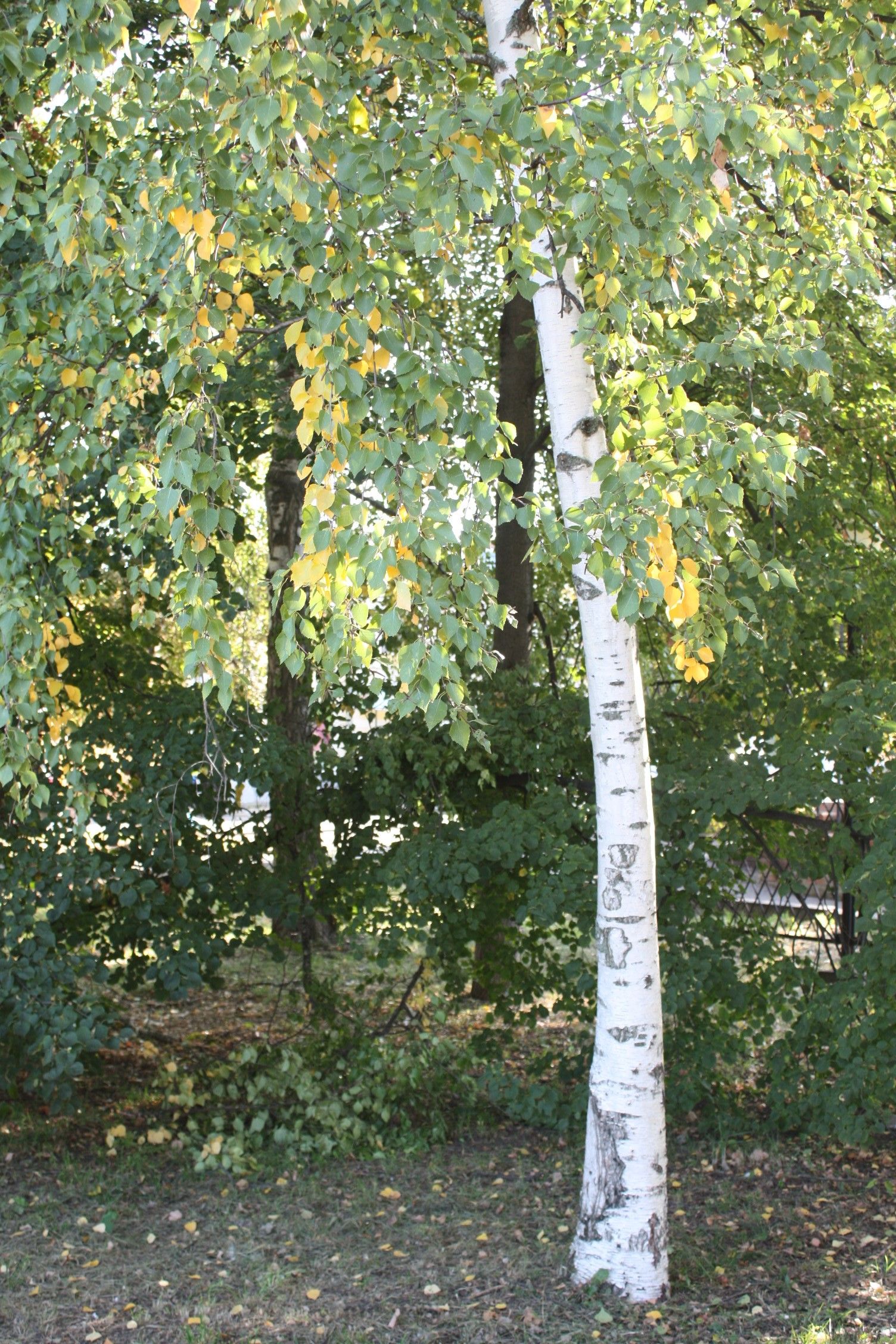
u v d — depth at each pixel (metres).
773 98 4.07
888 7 4.88
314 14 3.03
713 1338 4.00
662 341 4.85
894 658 6.66
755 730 6.56
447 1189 5.67
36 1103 6.86
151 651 6.80
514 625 7.81
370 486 3.94
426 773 6.55
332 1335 4.12
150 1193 5.61
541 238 4.21
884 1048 5.73
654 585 3.12
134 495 4.05
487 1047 6.60
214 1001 9.02
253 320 5.79
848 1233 4.94
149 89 3.40
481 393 3.10
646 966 4.39
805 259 4.48
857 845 6.39
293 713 8.07
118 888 5.94
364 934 6.92
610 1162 4.39
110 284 4.08
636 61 3.56
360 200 3.12
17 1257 4.78
